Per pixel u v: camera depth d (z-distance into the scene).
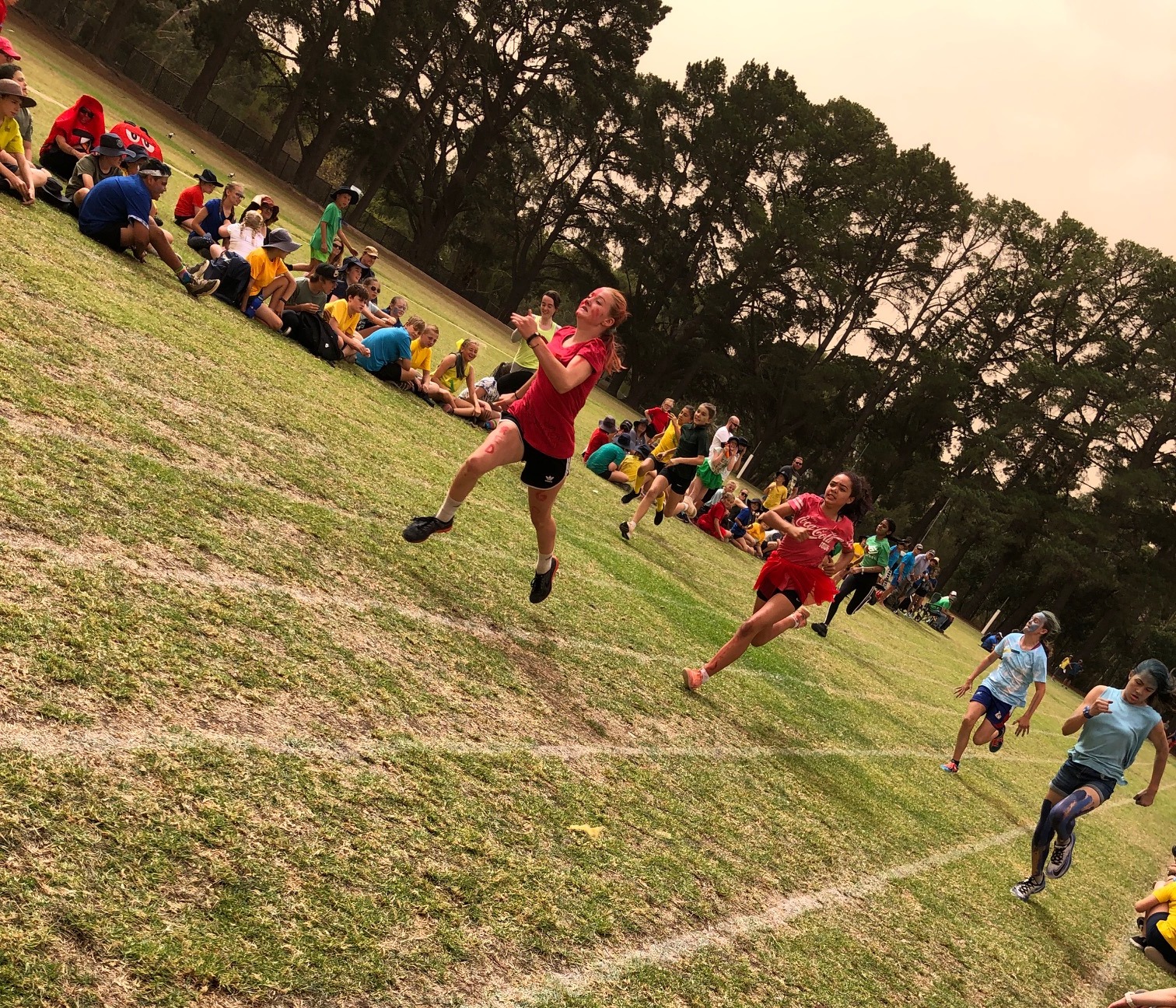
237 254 11.12
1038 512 65.00
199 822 2.85
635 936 3.71
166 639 3.66
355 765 3.63
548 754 4.77
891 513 77.62
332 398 9.41
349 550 5.73
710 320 69.25
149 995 2.23
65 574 3.69
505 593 6.84
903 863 6.66
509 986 2.99
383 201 72.31
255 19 54.72
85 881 2.43
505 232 71.56
